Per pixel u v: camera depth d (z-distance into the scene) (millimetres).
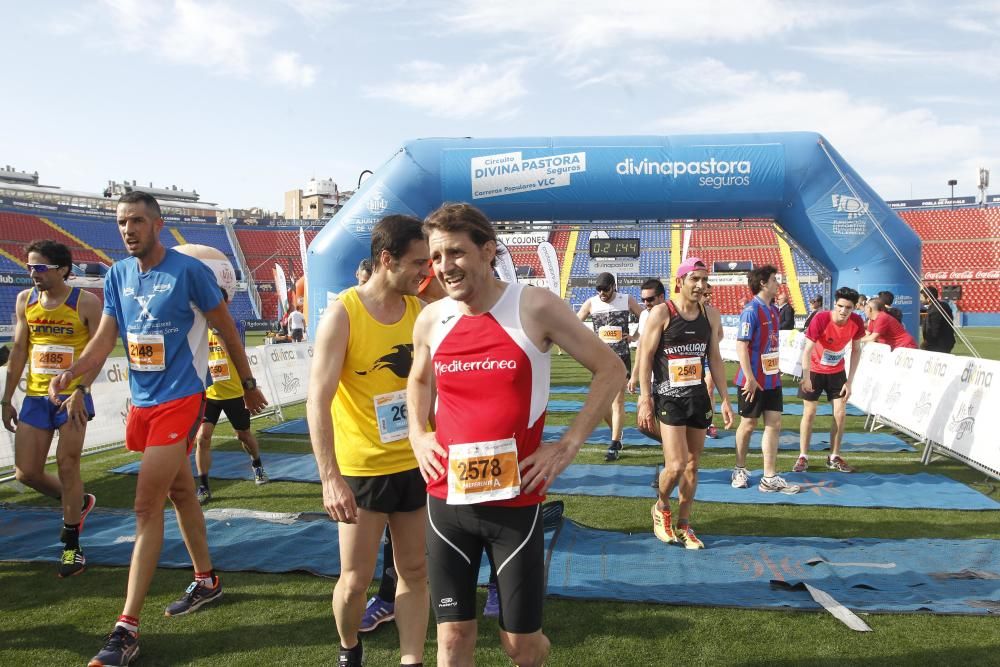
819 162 13297
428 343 2451
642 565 4465
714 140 13508
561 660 3225
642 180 13289
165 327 3514
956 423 7219
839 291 7016
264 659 3277
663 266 38375
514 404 2262
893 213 13578
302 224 47031
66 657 3326
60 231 38594
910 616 3672
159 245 3633
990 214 45125
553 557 4602
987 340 26516
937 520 5488
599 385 2293
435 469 2365
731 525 5387
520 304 2291
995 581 4160
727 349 21125
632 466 7488
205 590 3875
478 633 3568
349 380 2850
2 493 6500
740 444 6531
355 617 2887
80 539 5062
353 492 2828
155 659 3283
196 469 7547
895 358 9305
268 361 11328
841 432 7289
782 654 3270
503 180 13375
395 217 2877
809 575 4270
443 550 2369
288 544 4879
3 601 3994
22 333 4758
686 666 3168
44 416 4766
